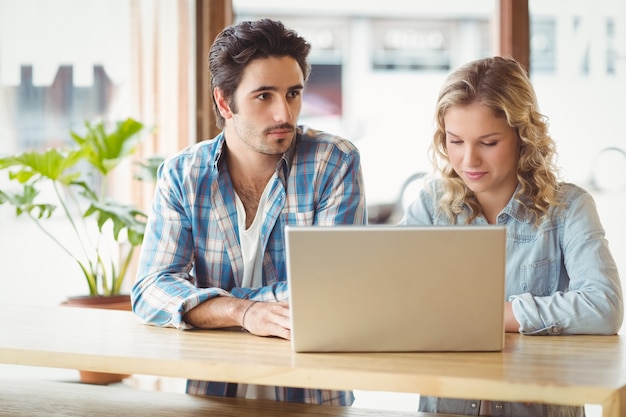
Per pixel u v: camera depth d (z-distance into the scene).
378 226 1.49
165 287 1.81
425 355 1.50
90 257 3.78
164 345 1.59
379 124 6.19
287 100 1.84
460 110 1.78
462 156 1.81
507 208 1.87
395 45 6.16
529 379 1.31
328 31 6.12
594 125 3.54
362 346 1.52
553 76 3.52
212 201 1.92
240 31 1.81
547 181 1.84
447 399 1.82
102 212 3.14
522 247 1.86
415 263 1.49
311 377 1.39
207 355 1.50
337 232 1.48
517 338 1.66
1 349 1.57
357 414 1.69
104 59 3.66
